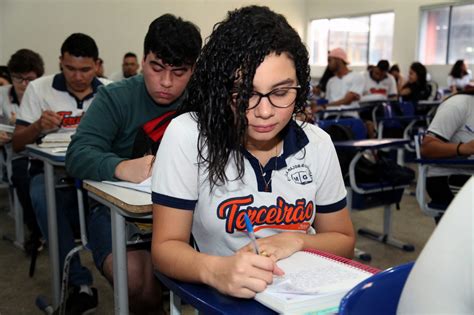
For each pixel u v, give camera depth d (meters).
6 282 2.50
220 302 0.75
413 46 8.88
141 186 1.29
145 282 1.48
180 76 1.56
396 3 9.05
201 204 0.96
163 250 0.89
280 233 0.96
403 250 3.01
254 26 0.82
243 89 0.81
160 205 0.93
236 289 0.72
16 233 3.06
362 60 10.05
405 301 0.51
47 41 7.34
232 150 0.92
